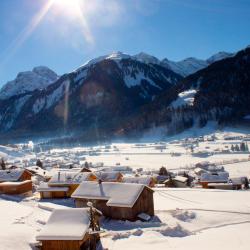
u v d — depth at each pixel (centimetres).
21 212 5016
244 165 13325
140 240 3781
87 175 6531
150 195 4941
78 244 3328
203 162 13562
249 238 3728
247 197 6012
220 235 3897
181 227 4191
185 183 8750
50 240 3341
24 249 3441
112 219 4738
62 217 3522
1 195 6750
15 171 7875
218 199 5912
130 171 12388
